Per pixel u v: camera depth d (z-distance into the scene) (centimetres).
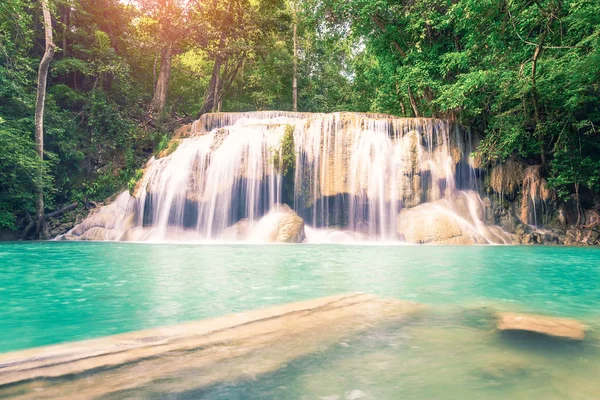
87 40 2423
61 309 296
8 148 1438
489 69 1459
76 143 1917
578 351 195
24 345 204
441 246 1095
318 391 142
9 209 1556
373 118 1568
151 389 143
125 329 239
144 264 606
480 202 1507
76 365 168
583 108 1498
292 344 203
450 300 334
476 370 166
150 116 2416
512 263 655
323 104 3422
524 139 1617
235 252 841
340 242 1350
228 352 188
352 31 1977
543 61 1364
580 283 445
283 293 362
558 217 1522
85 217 1738
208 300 329
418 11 1748
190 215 1523
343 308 294
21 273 502
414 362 177
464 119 1767
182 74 3397
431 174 1477
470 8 1300
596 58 1174
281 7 2847
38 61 2083
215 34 2586
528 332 231
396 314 276
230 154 1545
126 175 1894
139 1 2464
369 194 1474
